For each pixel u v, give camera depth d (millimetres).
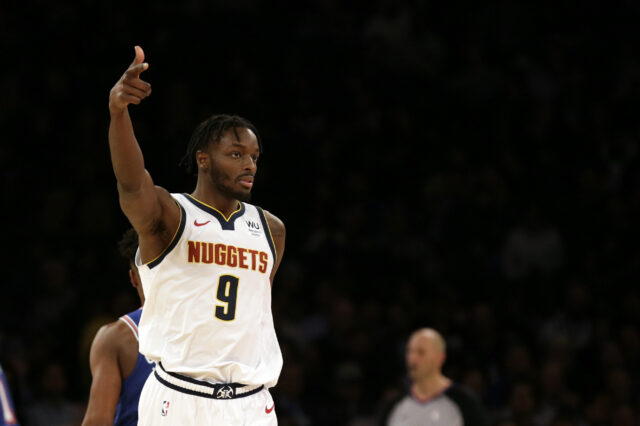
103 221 27375
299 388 22969
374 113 32312
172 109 30219
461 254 28094
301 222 29359
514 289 27297
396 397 19359
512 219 29359
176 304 9000
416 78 33750
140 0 33062
